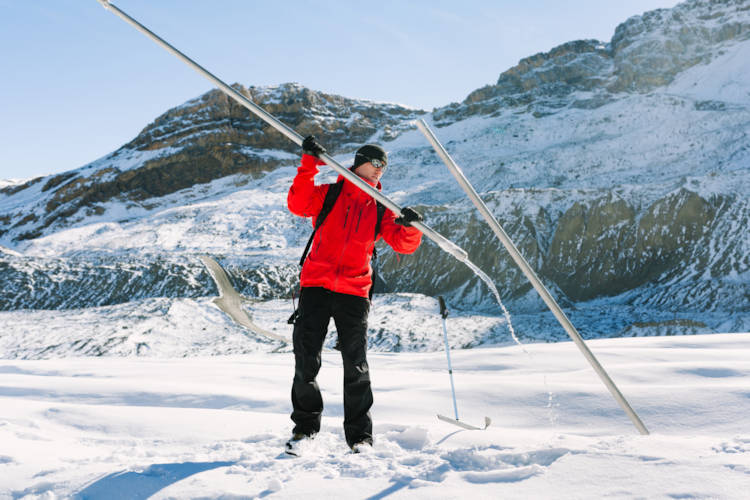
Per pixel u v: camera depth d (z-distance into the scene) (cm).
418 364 967
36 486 176
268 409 419
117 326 2597
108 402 452
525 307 3638
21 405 345
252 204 6781
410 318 2823
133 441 271
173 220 6488
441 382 478
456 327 2644
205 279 3597
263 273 3772
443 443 209
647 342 840
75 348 2327
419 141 9238
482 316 2867
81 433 291
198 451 233
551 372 666
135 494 164
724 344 775
